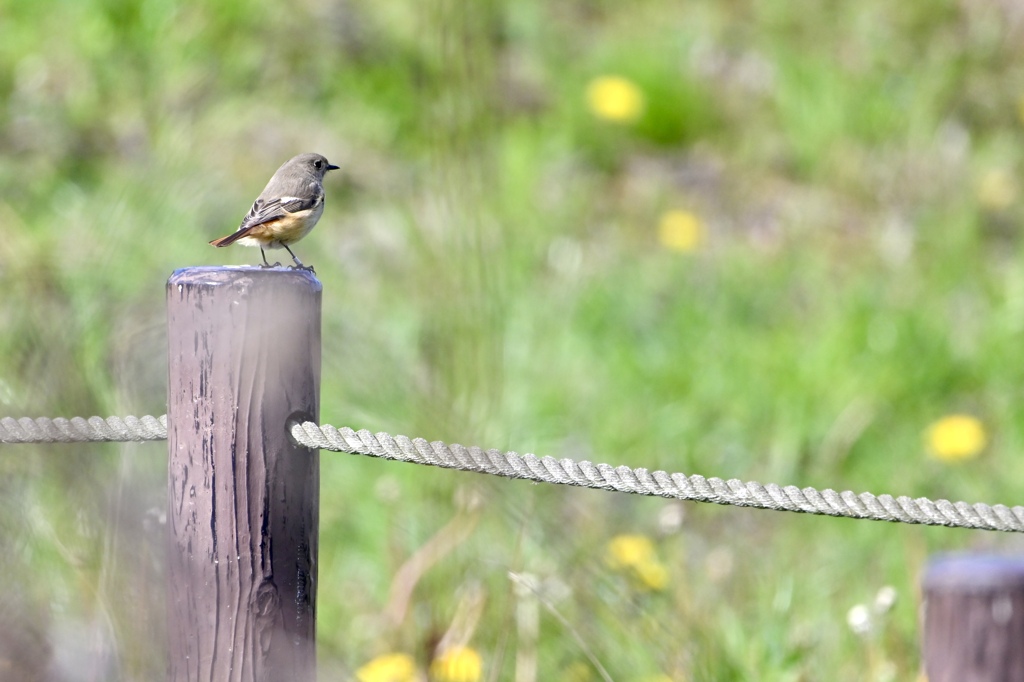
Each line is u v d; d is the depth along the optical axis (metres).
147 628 6.30
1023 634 4.86
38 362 8.66
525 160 14.84
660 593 7.66
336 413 9.06
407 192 13.38
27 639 6.57
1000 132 16.03
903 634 7.93
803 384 11.30
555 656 7.09
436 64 11.48
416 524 8.12
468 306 8.95
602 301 12.53
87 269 10.31
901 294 12.80
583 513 8.40
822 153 15.82
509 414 10.27
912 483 10.31
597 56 16.97
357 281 11.74
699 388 11.46
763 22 17.86
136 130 13.91
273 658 4.79
